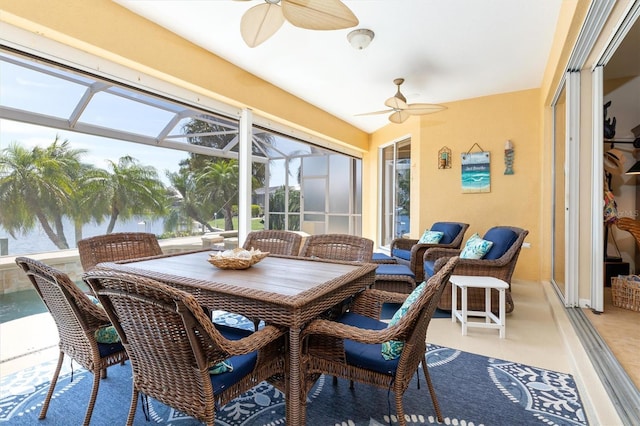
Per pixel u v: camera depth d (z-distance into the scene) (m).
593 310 2.93
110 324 1.56
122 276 1.17
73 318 1.54
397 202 6.18
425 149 5.26
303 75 3.97
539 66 3.74
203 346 1.20
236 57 3.50
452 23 2.82
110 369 2.19
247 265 2.02
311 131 5.19
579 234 3.01
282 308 1.41
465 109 4.92
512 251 3.13
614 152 3.96
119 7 2.61
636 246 3.99
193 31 3.01
